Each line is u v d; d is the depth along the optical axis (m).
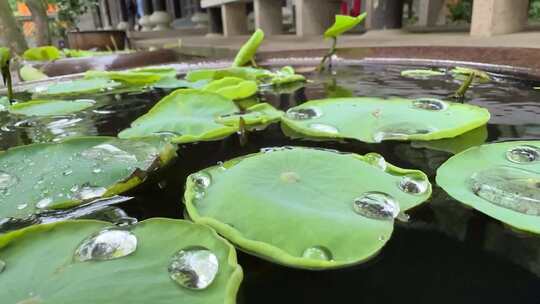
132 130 0.29
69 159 0.23
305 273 0.14
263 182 0.19
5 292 0.12
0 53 0.41
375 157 0.23
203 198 0.18
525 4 0.88
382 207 0.17
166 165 0.24
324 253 0.14
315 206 0.17
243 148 0.26
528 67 0.51
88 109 0.40
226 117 0.32
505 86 0.43
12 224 0.17
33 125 0.34
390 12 1.25
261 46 1.04
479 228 0.16
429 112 0.30
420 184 0.19
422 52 0.66
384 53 0.70
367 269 0.14
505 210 0.16
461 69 0.52
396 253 0.15
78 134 0.31
